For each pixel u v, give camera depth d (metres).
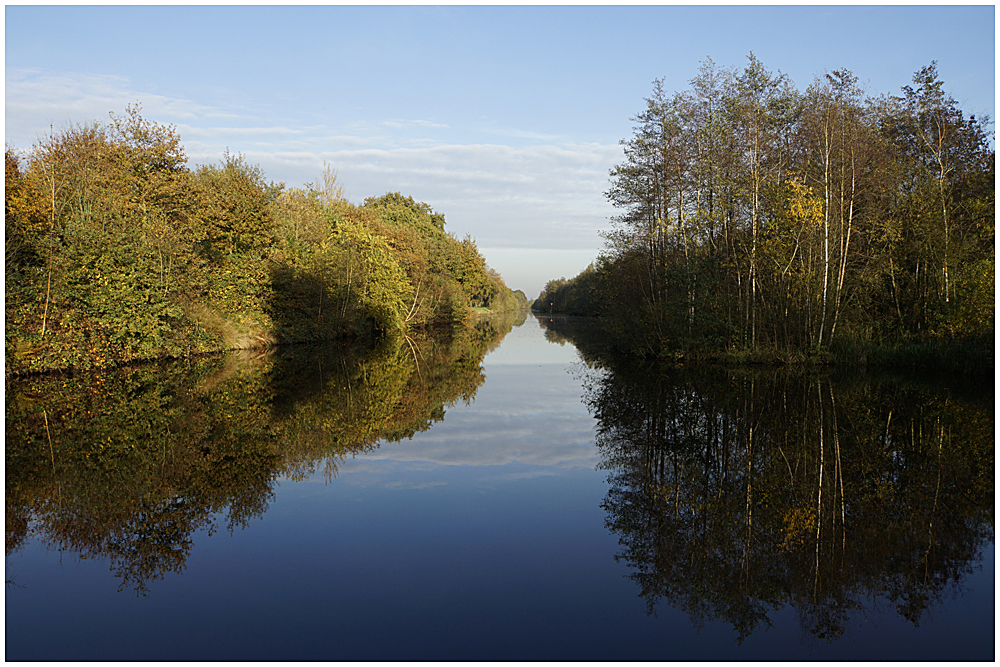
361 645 4.04
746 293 22.02
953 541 5.77
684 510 6.67
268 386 16.33
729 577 5.05
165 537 5.89
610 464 8.61
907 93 22.89
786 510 6.64
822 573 5.13
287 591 4.80
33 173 19.25
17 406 12.79
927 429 10.52
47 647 4.01
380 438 10.27
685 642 4.08
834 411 12.26
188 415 11.98
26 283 17.14
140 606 4.57
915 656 3.92
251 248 30.33
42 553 5.50
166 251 22.81
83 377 17.27
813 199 20.22
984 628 4.27
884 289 23.19
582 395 15.09
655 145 25.06
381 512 6.61
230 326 27.91
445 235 67.94
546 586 4.89
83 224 18.73
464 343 35.28
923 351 19.30
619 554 5.50
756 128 21.78
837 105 20.38
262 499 7.02
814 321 21.09
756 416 11.85
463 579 5.01
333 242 39.81
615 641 4.09
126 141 27.80
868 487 7.41
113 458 8.68
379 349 30.22
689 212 24.48
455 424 11.53
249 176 31.52
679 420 11.67
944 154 21.83
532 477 7.98
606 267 28.41
